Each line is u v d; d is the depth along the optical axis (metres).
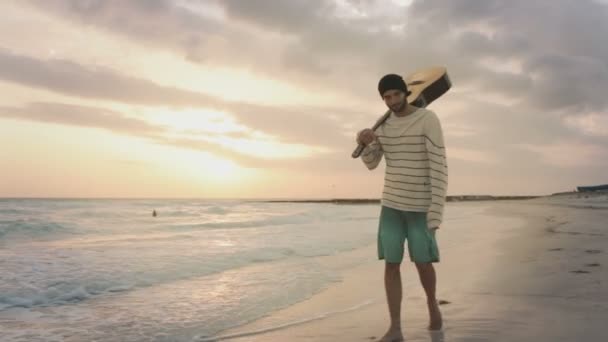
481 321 3.17
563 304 3.54
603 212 20.94
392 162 3.03
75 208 29.88
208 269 6.57
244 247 9.27
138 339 3.35
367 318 3.64
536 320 3.10
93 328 3.65
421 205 2.94
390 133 3.03
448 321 3.24
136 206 38.34
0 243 10.74
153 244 9.94
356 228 15.45
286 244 9.97
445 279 5.13
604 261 5.77
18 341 3.32
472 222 18.09
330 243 10.21
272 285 5.39
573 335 2.71
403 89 2.92
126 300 4.67
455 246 9.12
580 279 4.57
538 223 15.23
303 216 25.58
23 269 6.39
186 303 4.50
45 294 4.92
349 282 5.55
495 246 8.47
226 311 4.16
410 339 2.87
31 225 14.03
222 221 20.36
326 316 3.85
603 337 2.63
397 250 2.99
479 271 5.55
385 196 3.06
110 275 5.96
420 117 2.92
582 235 9.78
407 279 5.34
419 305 3.91
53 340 3.35
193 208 36.94
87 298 4.79
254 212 32.22
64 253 8.20
